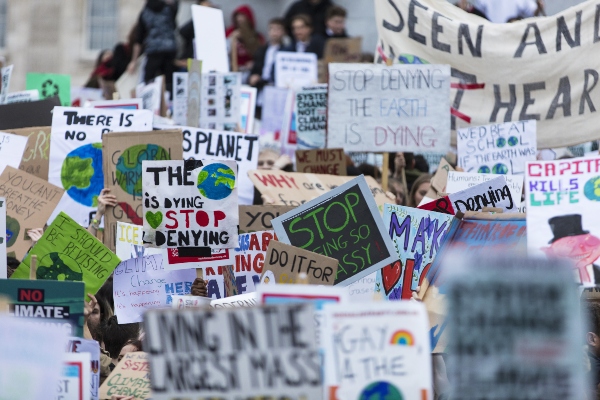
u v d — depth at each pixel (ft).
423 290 55.93
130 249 68.59
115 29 225.15
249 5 190.39
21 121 90.17
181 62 148.15
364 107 82.89
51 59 226.58
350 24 178.19
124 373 53.06
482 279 34.45
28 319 46.80
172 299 59.57
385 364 35.68
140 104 92.43
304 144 101.55
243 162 83.92
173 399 35.60
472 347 34.37
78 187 79.87
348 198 56.59
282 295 39.01
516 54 87.76
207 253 60.44
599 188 51.67
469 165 88.69
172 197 60.23
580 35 86.17
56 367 37.27
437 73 82.48
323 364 38.60
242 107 114.32
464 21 91.30
